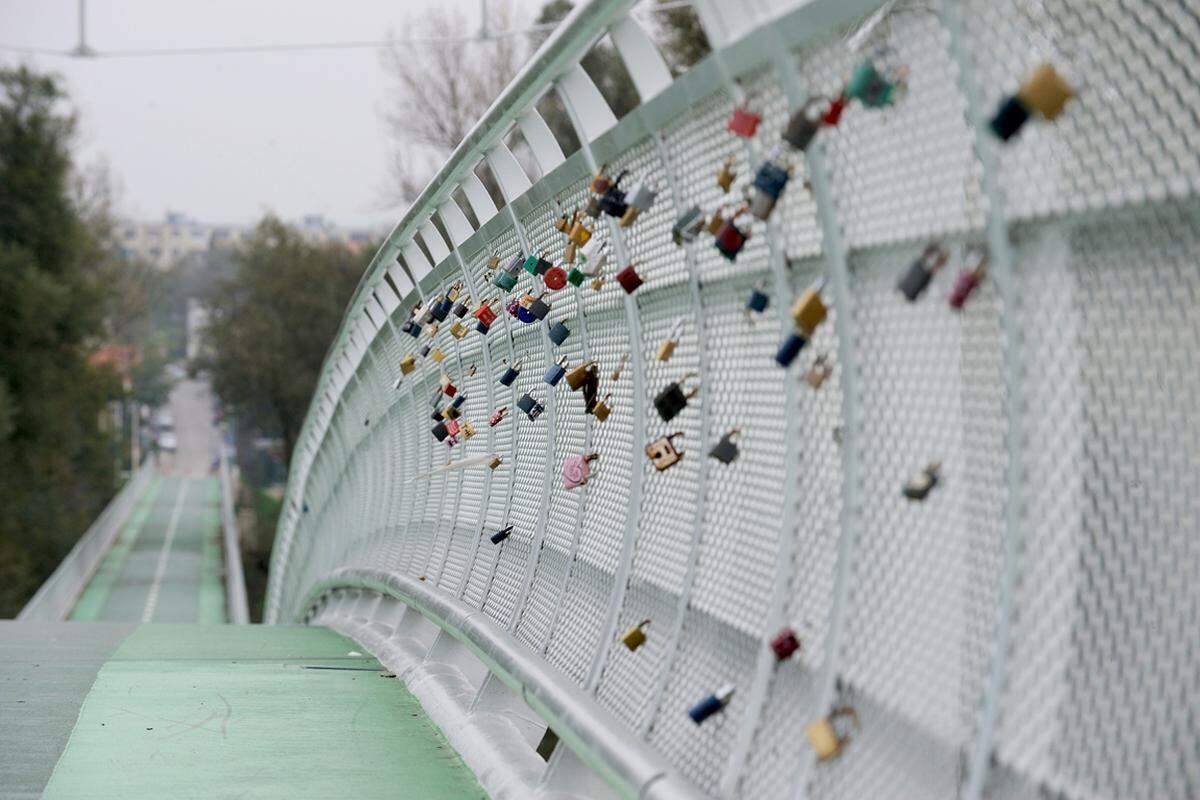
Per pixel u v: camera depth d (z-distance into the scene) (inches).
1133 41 99.0
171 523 3105.3
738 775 160.7
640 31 191.9
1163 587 100.9
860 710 142.3
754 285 170.6
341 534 707.4
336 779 231.9
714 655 176.9
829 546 152.2
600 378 233.0
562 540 250.2
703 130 177.3
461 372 346.9
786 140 139.5
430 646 345.7
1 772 235.1
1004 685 118.3
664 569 196.5
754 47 149.7
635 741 170.4
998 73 112.6
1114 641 105.8
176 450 6097.4
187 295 7234.3
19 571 2123.5
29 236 2425.0
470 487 344.5
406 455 459.8
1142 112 99.0
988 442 122.6
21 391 2287.2
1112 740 105.6
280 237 3240.7
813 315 140.6
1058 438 112.1
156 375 5595.5
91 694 320.5
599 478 231.6
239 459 4210.1
